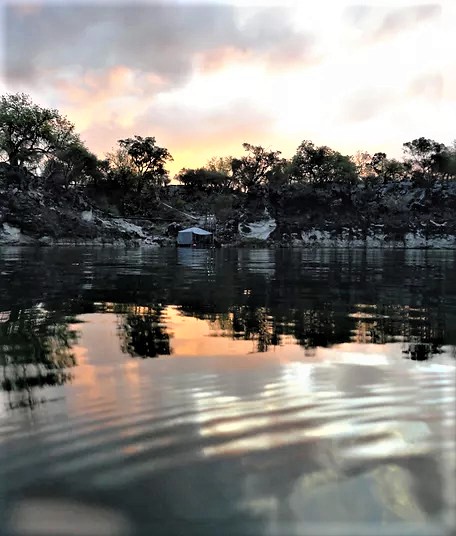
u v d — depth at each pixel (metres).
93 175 75.75
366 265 23.58
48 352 5.35
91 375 4.45
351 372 4.55
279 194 82.56
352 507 2.33
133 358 5.10
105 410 3.55
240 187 96.31
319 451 2.89
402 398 3.80
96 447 2.96
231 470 2.68
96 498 2.43
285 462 2.76
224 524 2.22
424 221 80.44
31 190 60.84
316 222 78.62
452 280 14.64
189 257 31.09
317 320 7.49
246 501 2.39
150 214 79.44
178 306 8.94
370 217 81.12
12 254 31.25
